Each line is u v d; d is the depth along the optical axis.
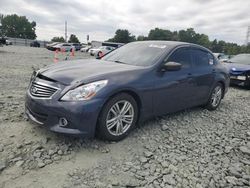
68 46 39.31
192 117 5.31
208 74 5.42
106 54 5.26
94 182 2.78
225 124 5.10
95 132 3.63
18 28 101.38
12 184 2.64
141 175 2.98
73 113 3.20
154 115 4.27
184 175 3.06
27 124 4.05
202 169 3.24
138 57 4.53
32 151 3.27
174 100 4.57
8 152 3.20
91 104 3.26
